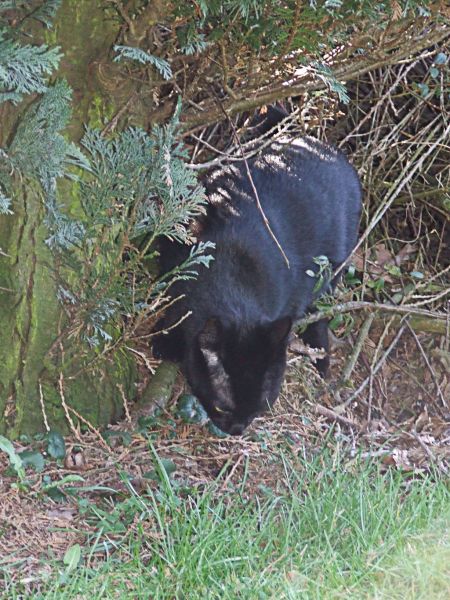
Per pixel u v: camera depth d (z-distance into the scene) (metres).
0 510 5.32
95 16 5.57
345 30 6.09
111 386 6.45
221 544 5.01
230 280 6.72
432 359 8.46
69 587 4.61
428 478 6.02
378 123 9.51
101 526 5.23
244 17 5.52
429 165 9.30
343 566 5.04
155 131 5.49
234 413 6.48
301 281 7.53
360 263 9.02
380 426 7.43
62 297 5.86
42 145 5.02
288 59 5.81
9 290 5.76
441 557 5.00
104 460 6.03
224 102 6.33
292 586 4.69
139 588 4.66
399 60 6.73
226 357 6.43
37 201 5.69
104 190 5.39
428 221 9.84
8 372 5.89
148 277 6.85
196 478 6.09
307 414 7.25
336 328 8.37
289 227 7.40
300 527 5.38
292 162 7.78
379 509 5.56
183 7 5.49
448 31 5.99
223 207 7.08
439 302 9.08
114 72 5.76
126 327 6.08
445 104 9.66
